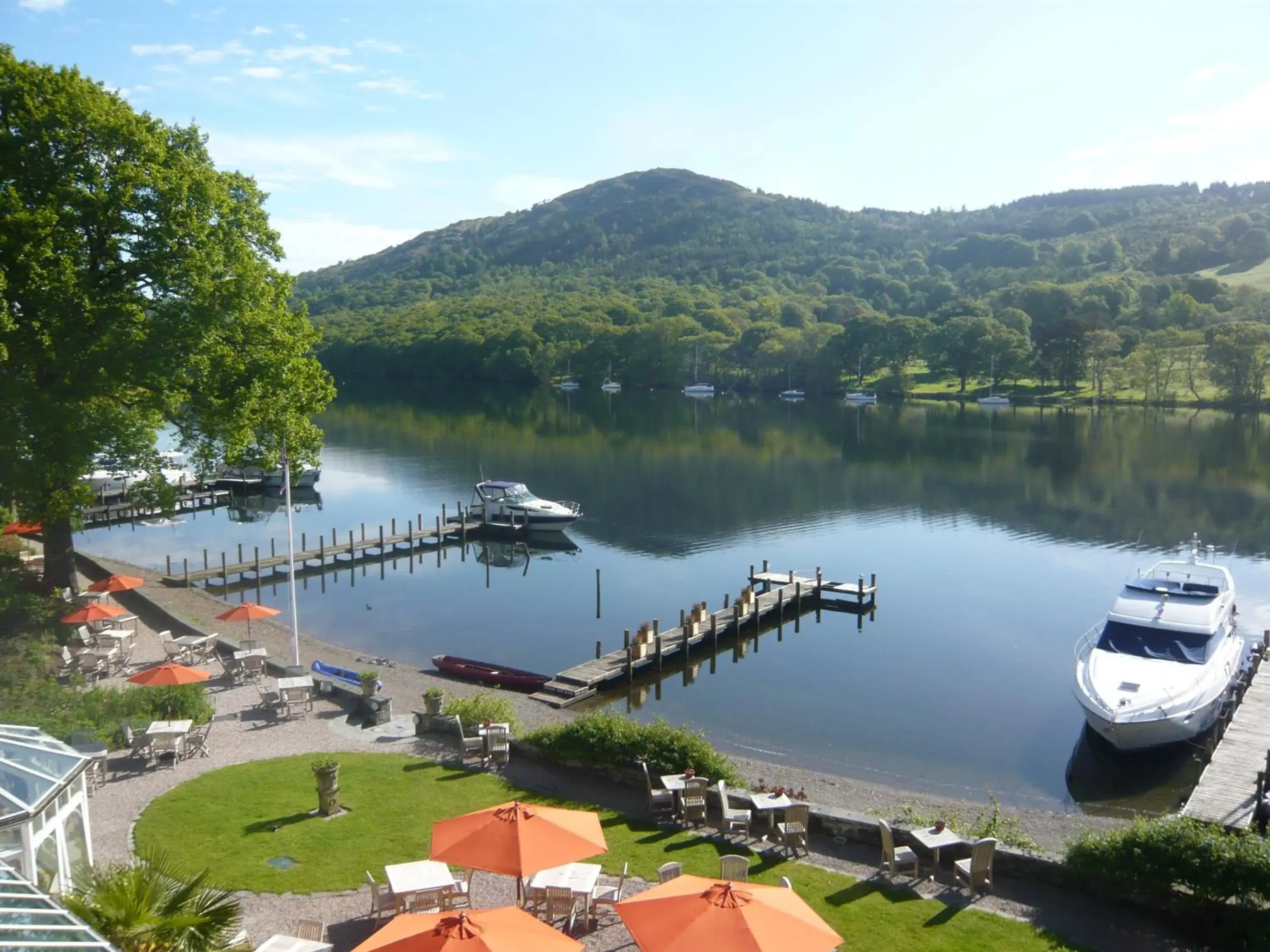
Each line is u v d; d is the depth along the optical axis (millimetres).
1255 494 69938
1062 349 131750
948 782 26359
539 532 62062
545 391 176125
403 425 120062
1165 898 15867
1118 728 26734
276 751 22938
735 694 33719
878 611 44375
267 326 36969
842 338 154250
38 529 38844
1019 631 41062
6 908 10016
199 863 17156
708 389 166000
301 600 47031
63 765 14992
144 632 35156
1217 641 30891
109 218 32469
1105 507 66812
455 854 14461
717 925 12195
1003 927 15539
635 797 20594
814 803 19922
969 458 88562
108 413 32969
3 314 28812
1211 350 114188
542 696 32344
